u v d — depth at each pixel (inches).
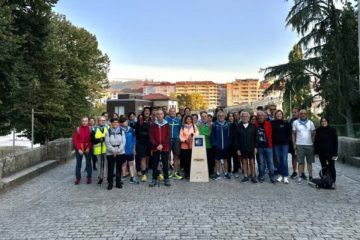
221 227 276.8
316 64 1157.1
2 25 599.2
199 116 581.0
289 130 474.9
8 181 437.4
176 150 510.6
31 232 272.1
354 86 1133.7
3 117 723.4
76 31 1245.1
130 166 481.4
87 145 481.7
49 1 773.9
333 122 1122.0
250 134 472.4
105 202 366.6
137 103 2583.7
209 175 531.5
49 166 620.4
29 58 758.5
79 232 269.9
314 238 250.8
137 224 287.3
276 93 1262.3
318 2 1149.1
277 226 278.4
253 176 476.1
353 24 1135.6
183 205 347.9
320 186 426.0
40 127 964.0
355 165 633.6
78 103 1198.9
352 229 270.1
